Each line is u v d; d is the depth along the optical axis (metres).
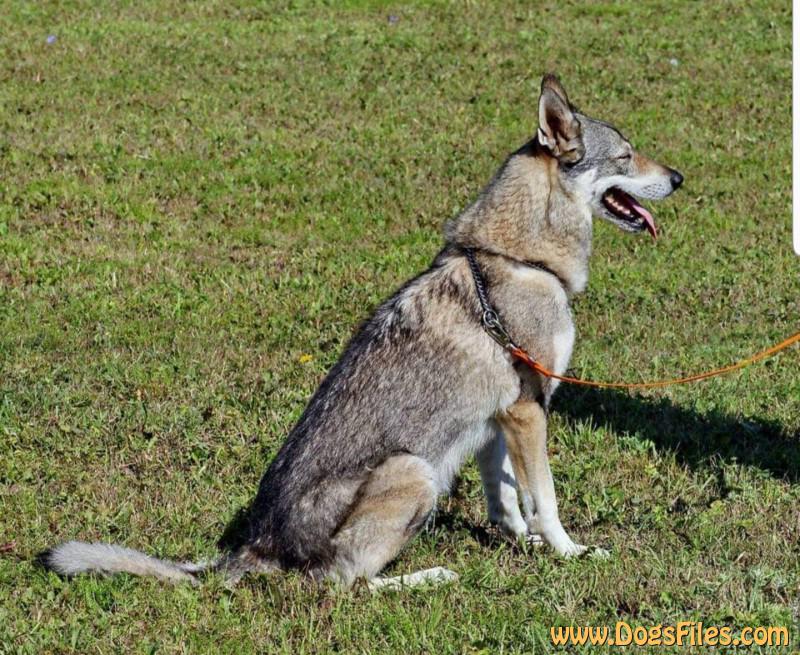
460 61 47.59
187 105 42.00
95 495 17.44
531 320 15.23
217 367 22.44
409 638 13.41
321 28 52.31
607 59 48.03
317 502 14.36
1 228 30.50
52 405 20.55
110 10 54.78
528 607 14.08
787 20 53.78
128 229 31.08
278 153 37.28
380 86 44.56
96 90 43.28
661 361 22.59
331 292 26.59
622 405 20.55
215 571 14.72
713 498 17.22
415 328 15.02
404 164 36.22
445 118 40.97
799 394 20.92
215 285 27.23
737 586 14.36
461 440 15.25
